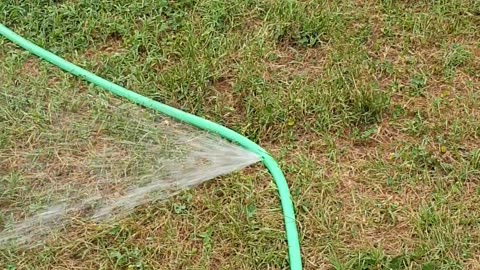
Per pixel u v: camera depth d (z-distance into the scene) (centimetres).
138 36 268
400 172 240
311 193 236
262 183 238
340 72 258
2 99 252
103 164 241
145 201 234
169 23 272
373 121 251
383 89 258
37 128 246
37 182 238
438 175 240
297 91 255
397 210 234
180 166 240
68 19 272
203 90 256
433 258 225
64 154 243
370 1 278
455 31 271
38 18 273
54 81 259
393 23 273
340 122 250
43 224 230
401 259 225
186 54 263
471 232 230
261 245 228
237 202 234
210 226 231
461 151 245
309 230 230
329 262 226
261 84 257
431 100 255
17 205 234
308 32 269
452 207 234
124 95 255
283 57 266
